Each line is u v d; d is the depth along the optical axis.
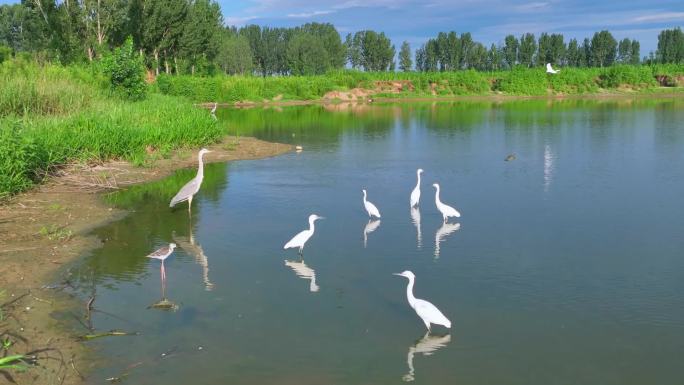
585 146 31.34
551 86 90.25
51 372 8.55
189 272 12.68
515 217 17.06
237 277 12.41
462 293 11.55
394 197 20.00
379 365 8.83
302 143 34.47
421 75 88.44
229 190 20.92
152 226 16.14
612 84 91.75
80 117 25.50
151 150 27.16
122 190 20.53
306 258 13.64
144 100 40.53
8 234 14.70
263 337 9.71
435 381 8.38
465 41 125.75
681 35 117.31
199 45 78.50
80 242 14.41
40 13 60.72
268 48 140.75
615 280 12.15
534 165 25.73
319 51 111.19
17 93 29.02
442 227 16.16
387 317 10.50
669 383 8.30
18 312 10.41
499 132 39.06
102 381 8.36
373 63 126.12
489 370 8.67
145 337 9.66
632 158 27.08
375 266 13.11
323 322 10.28
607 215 17.11
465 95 87.31
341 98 81.75
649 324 10.16
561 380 8.38
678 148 30.05
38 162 20.41
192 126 30.14
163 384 8.30
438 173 24.27
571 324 10.17
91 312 10.55
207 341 9.55
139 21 68.88
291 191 20.83
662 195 19.50
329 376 8.53
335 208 18.39
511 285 11.92
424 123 46.53
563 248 14.16
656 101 72.38
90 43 63.09
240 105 72.38
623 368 8.71
